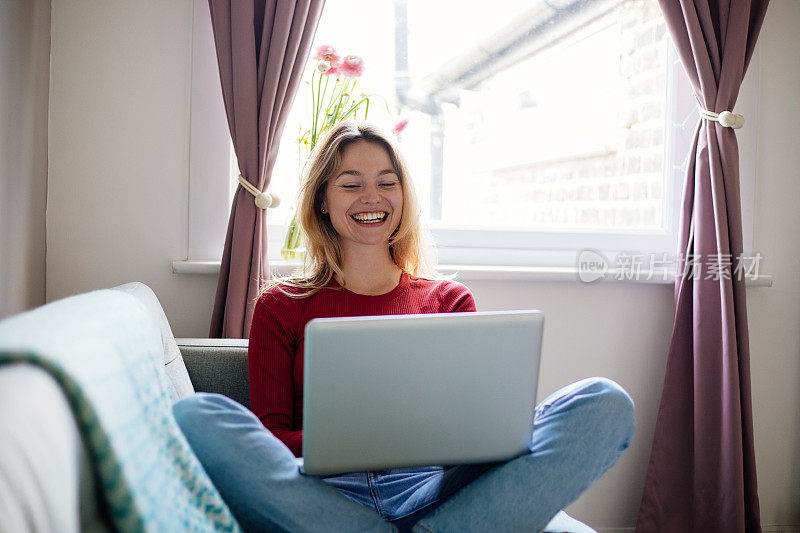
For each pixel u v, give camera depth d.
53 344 0.77
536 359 1.11
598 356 2.35
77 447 0.75
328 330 1.03
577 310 2.33
